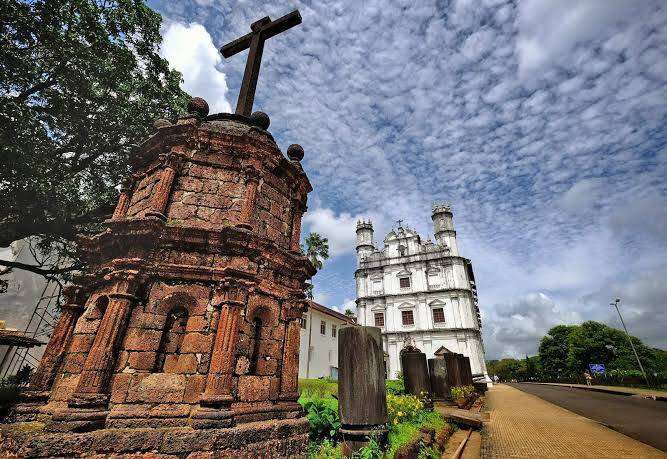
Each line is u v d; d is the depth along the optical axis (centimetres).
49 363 570
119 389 477
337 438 629
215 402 474
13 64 892
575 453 697
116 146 1167
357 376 611
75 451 401
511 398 2097
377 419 589
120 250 577
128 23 1059
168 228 556
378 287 4188
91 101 1071
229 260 583
